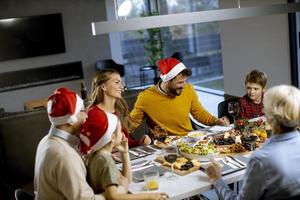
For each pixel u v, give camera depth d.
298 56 5.26
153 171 2.22
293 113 1.64
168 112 3.12
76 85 7.93
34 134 3.43
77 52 7.86
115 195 1.91
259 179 1.72
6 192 3.22
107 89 2.83
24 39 7.38
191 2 7.83
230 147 2.52
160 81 3.17
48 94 7.70
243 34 6.08
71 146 2.00
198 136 2.76
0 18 7.19
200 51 8.30
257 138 2.56
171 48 8.72
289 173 1.69
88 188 1.90
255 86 3.21
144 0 8.55
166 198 1.94
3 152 3.37
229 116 3.39
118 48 8.28
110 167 1.96
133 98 3.88
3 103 7.39
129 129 3.12
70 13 7.70
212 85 8.21
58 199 1.95
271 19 5.48
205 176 2.17
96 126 1.95
